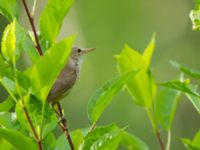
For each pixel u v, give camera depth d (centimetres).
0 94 2400
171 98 991
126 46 1016
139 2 3597
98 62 3431
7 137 784
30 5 3266
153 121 988
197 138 930
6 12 888
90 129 847
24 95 799
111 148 813
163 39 3569
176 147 2977
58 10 875
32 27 881
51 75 766
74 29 3553
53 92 1138
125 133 1025
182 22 3659
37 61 786
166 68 3384
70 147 866
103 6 3556
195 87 905
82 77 3347
